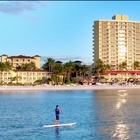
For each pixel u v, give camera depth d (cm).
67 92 17775
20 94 15600
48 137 4275
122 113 7019
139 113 6988
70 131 4694
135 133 4484
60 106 9162
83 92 17725
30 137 4284
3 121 5834
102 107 8712
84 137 4244
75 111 7588
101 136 4297
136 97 13112
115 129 4816
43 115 6819
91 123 5453
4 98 12700
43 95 14825
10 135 4438
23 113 7256
